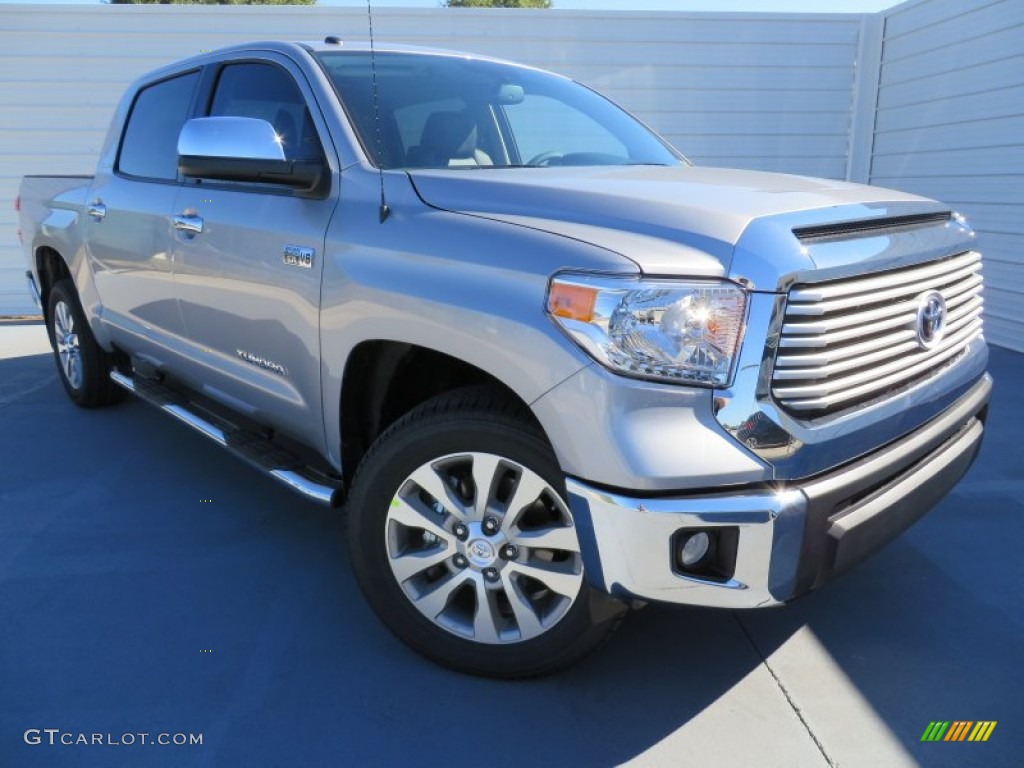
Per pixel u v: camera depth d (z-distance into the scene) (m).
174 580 2.91
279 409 2.85
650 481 1.78
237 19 8.25
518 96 3.26
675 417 1.81
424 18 8.26
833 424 1.93
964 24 7.00
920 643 2.55
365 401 2.56
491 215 2.15
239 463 4.08
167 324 3.50
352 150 2.56
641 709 2.23
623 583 1.87
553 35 8.32
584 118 3.41
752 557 1.83
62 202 4.51
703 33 8.37
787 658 2.47
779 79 8.53
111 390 4.87
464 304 2.02
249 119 2.55
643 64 8.42
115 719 2.17
